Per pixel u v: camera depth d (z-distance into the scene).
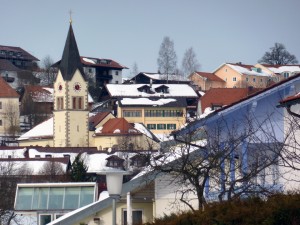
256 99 53.25
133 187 59.06
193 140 57.09
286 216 32.88
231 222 34.38
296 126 49.44
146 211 61.12
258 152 53.00
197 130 56.91
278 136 52.62
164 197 58.88
